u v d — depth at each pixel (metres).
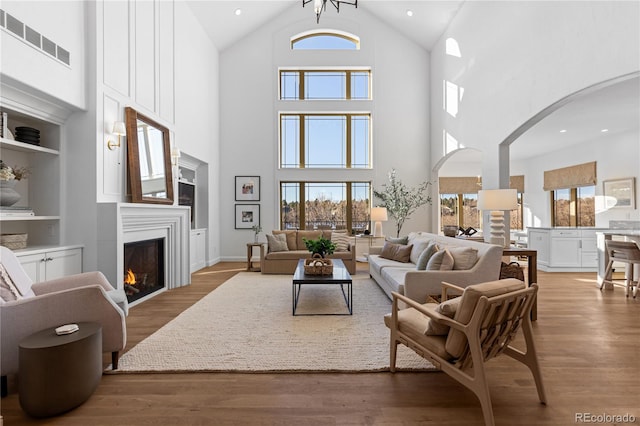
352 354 2.30
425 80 7.18
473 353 1.51
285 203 7.17
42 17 2.77
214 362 2.18
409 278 2.91
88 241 3.27
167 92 4.74
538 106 3.92
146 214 3.80
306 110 7.08
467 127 5.60
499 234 3.70
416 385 1.92
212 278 5.12
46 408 1.60
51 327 1.91
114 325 2.06
